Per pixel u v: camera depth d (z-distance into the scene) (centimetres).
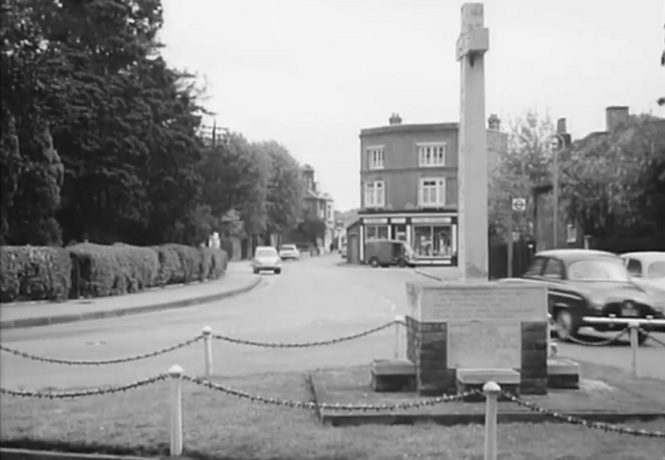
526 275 1964
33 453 778
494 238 4203
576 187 3406
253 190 8269
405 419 854
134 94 3634
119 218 3625
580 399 941
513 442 774
